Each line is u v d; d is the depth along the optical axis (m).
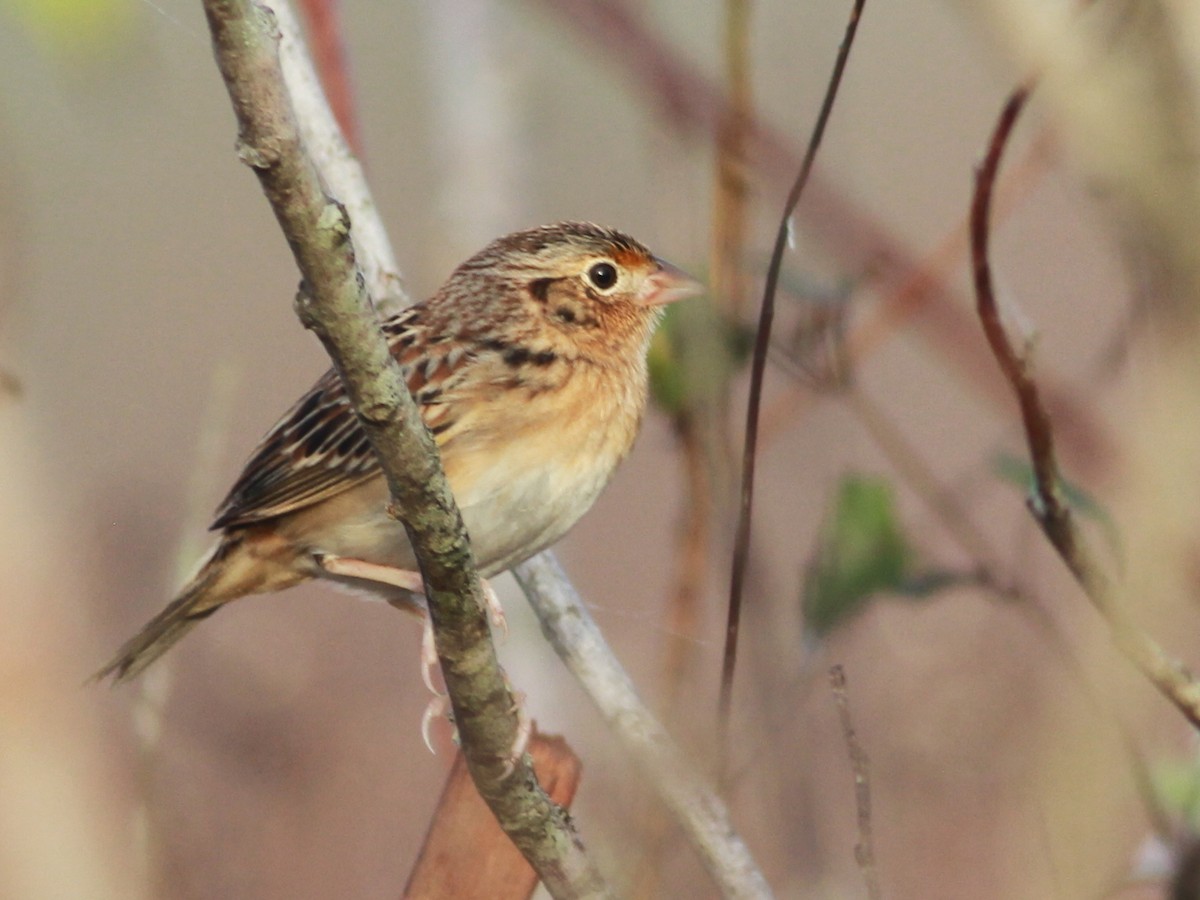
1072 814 7.01
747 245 9.80
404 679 14.40
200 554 10.95
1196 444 5.67
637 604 16.83
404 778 13.43
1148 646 6.82
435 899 7.26
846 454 11.54
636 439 9.87
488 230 11.95
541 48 12.20
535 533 9.35
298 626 14.87
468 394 9.27
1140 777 7.09
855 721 11.56
